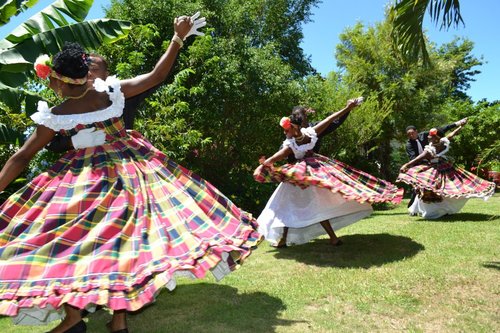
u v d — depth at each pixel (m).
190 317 2.98
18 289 1.95
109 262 2.04
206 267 2.18
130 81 2.68
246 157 10.12
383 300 3.19
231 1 10.47
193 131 7.18
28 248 2.10
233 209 2.75
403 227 6.22
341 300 3.23
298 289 3.52
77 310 2.31
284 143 4.91
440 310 2.96
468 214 7.45
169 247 2.19
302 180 4.64
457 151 16.19
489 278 3.60
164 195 2.48
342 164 5.07
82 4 5.07
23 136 4.92
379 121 11.77
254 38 14.29
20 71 4.46
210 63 8.26
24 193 2.44
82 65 2.52
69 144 2.64
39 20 4.78
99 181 2.37
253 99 9.43
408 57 5.40
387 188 4.98
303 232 5.30
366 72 14.75
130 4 8.60
